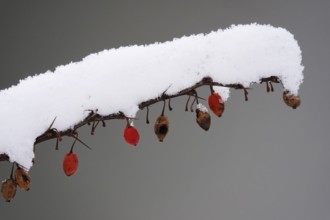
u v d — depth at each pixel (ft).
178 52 1.13
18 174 1.05
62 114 1.09
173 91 1.12
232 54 1.13
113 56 1.13
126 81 1.11
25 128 1.07
